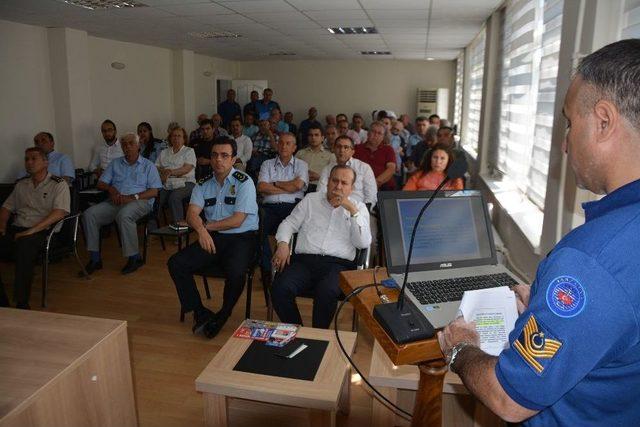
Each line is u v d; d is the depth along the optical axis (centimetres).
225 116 891
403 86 1034
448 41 717
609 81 60
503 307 86
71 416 114
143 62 758
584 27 200
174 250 443
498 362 66
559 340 58
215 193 297
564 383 58
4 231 335
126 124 729
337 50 852
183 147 502
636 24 173
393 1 442
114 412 132
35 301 324
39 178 334
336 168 243
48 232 324
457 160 97
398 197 112
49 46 580
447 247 112
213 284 358
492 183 443
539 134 293
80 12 488
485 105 511
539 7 310
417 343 79
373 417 158
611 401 61
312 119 930
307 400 146
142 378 232
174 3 455
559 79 225
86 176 523
